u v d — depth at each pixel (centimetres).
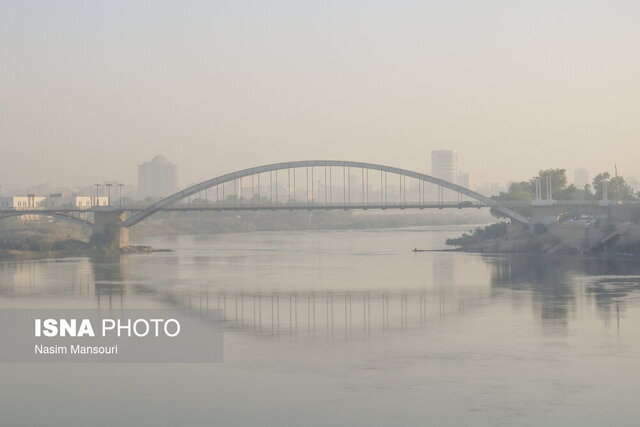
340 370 5844
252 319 8056
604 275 11450
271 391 5331
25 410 5012
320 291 10194
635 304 8512
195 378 5684
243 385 5488
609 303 8600
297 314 8356
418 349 6488
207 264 14412
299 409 4947
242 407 5006
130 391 5384
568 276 11394
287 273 12594
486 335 7006
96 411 4978
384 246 19988
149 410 4984
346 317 8138
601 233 15362
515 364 5919
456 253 16812
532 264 13475
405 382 5488
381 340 6888
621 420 4691
